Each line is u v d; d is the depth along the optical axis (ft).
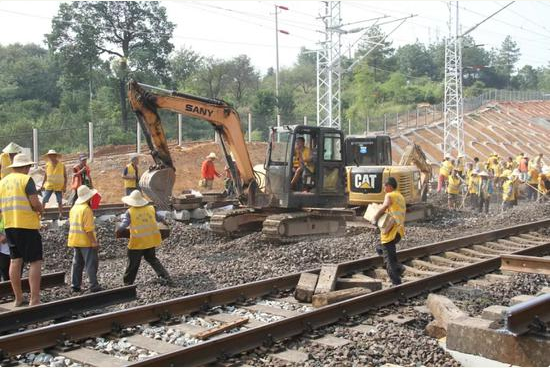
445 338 23.03
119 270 38.50
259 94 156.56
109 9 132.98
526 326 20.35
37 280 27.68
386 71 283.59
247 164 49.80
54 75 173.37
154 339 23.08
